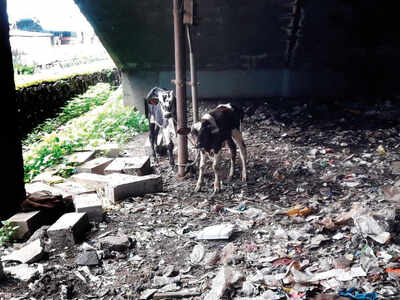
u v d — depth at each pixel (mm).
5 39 5164
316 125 9102
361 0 8578
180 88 6297
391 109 9672
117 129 9570
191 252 4355
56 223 4637
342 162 6852
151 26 9805
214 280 3719
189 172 6684
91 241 4629
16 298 3592
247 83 11164
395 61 10430
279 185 6055
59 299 3594
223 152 7707
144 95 11469
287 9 9023
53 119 11555
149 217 5234
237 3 8961
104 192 6090
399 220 4445
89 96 13164
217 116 5773
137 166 6508
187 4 5914
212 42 10250
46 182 6344
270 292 3443
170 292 3617
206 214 5250
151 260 4230
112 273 4020
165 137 6922
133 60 11016
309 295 3393
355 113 9617
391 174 6113
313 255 4043
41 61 21984
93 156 7770
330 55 10359
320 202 5332
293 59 10539
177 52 6164
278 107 10406
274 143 8180
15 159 5348
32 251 4293
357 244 4105
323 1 8672
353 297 3246
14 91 5344
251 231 4703
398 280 3438
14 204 5363
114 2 9062
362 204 5043
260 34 9883
